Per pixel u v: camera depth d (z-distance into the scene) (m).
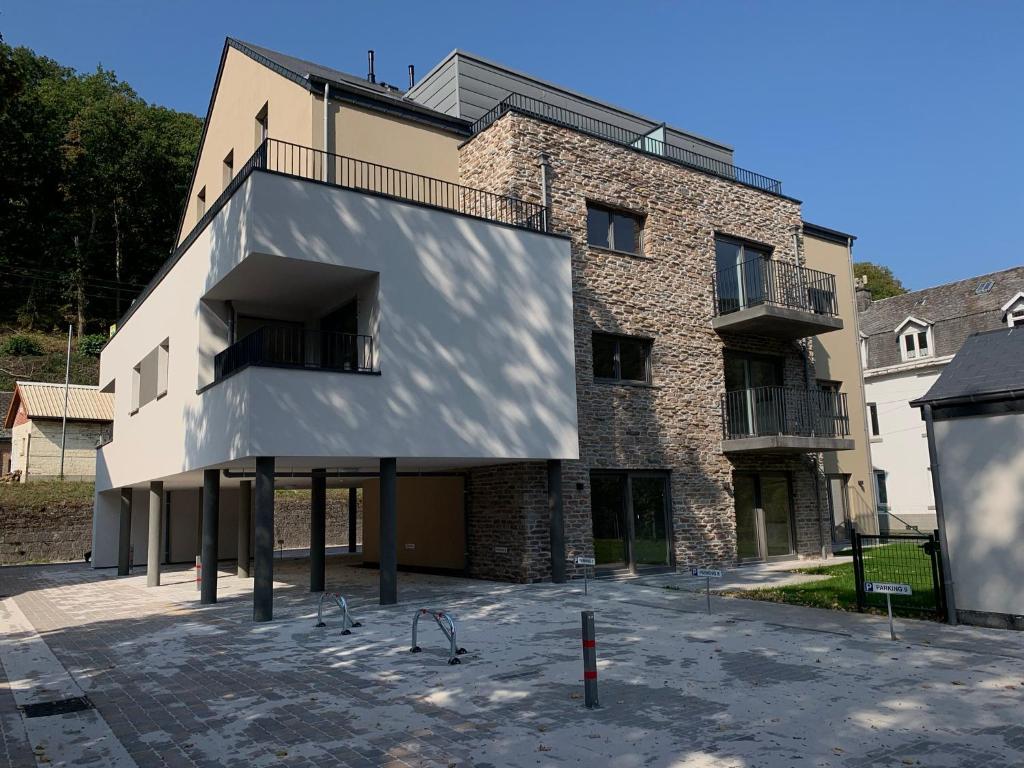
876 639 8.13
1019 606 8.23
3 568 22.81
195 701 6.34
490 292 13.01
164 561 22.67
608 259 16.20
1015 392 8.20
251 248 10.55
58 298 48.66
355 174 14.74
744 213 19.20
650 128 22.14
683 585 13.52
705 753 4.75
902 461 31.69
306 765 4.75
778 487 18.80
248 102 17.25
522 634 8.91
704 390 17.47
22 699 6.59
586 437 15.19
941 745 4.79
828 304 19.58
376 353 11.55
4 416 38.03
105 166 47.44
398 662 7.57
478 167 15.98
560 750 4.88
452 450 12.11
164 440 14.34
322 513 14.05
